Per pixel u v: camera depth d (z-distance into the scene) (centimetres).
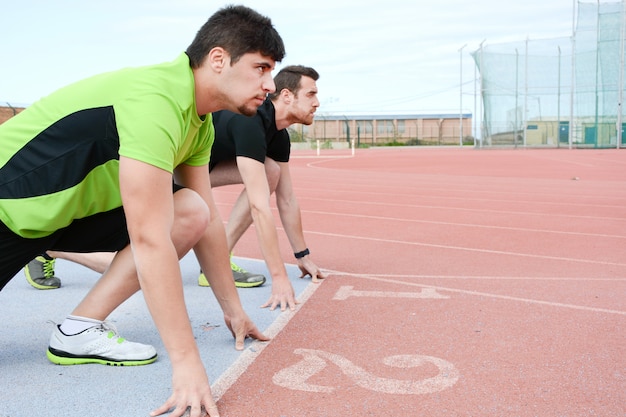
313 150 4053
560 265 415
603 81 3075
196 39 190
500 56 3262
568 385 209
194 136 206
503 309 304
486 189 1038
